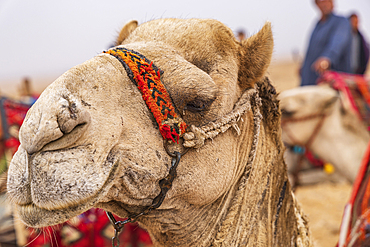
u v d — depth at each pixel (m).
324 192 8.35
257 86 2.52
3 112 4.87
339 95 6.28
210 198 2.18
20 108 5.03
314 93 6.32
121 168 1.83
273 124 2.53
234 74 2.30
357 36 8.45
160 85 1.94
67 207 1.65
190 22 2.32
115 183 1.84
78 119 1.61
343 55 7.93
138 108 1.90
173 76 2.01
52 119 1.58
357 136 6.15
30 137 1.59
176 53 2.13
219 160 2.16
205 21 2.37
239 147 2.34
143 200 2.01
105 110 1.77
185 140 2.01
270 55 2.37
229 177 2.23
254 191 2.39
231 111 2.24
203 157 2.10
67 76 1.73
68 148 1.64
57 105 1.60
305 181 8.73
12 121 4.94
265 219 2.40
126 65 1.92
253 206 2.37
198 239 2.30
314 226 6.74
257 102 2.44
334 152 6.23
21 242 4.41
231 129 2.25
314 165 7.29
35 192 1.60
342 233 2.84
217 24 2.38
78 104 1.65
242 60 2.39
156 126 1.94
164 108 1.92
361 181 2.96
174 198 2.12
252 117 2.43
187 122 2.05
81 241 4.55
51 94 1.65
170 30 2.26
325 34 7.97
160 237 2.38
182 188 2.08
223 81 2.21
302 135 6.44
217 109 2.14
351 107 6.14
